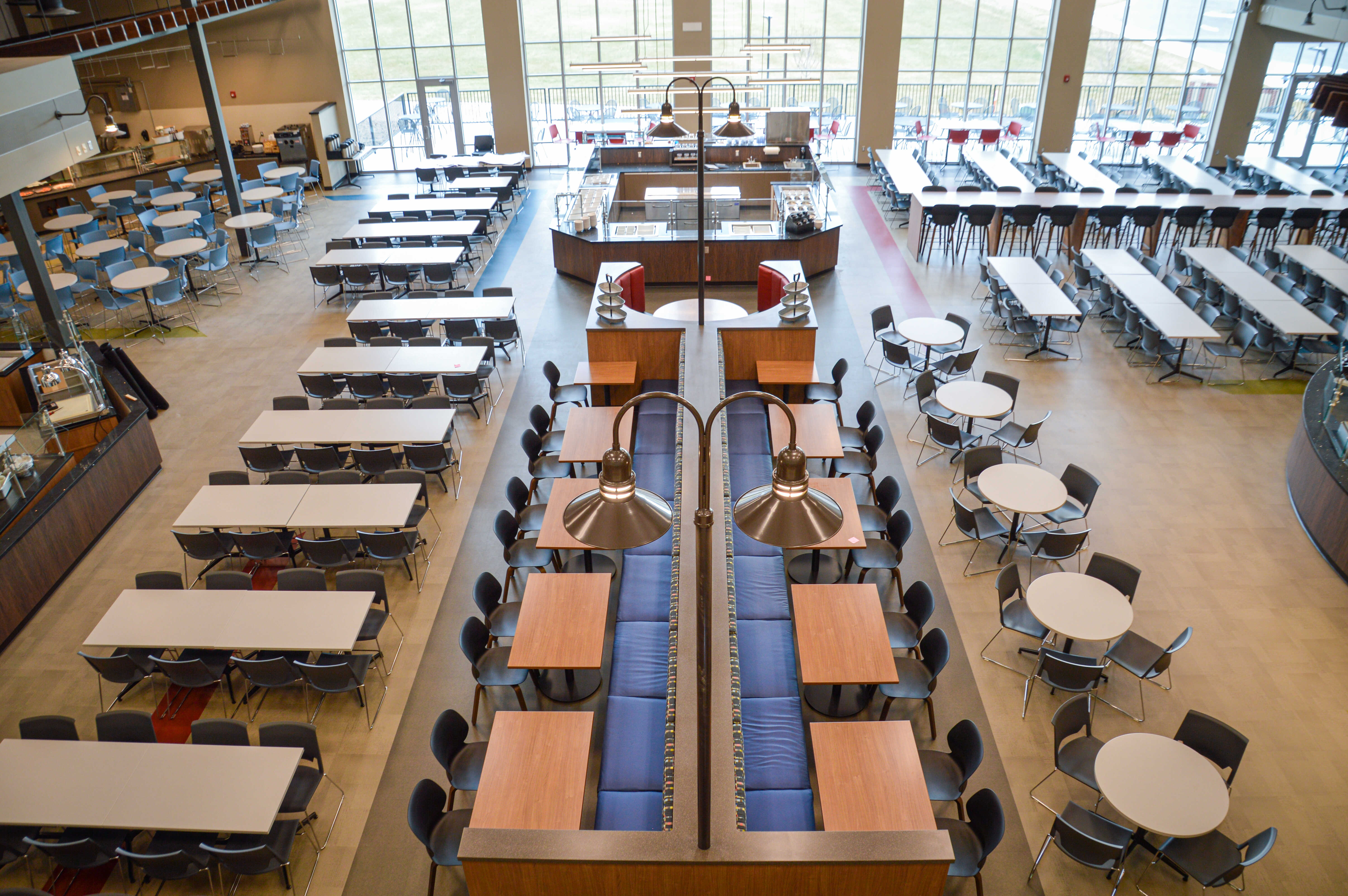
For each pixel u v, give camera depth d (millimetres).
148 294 12039
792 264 10883
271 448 8195
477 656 5918
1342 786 5504
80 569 7656
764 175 16219
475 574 7496
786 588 6578
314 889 5066
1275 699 6117
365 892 5043
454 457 9078
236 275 14227
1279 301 10523
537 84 19094
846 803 4633
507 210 16875
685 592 5496
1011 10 17969
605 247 12867
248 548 7164
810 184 13938
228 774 4934
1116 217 13562
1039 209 13352
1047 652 5875
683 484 6375
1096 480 7348
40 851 5285
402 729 6086
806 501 2963
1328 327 9859
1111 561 6367
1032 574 7328
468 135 19766
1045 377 10367
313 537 8055
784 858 3953
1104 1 17578
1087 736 5477
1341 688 6191
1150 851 4980
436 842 4867
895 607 7020
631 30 18422
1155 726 5957
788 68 18797
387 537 6949
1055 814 5332
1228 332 10781
